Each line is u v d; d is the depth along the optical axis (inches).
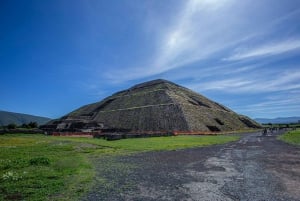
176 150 1395.2
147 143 1787.6
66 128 3752.5
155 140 2090.3
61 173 724.7
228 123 4773.6
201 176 718.5
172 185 617.3
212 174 745.0
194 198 519.5
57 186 590.9
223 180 668.7
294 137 2133.4
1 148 1478.8
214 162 965.8
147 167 857.5
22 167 823.7
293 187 592.4
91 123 3907.5
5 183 616.1
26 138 2449.6
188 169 824.9
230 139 2295.8
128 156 1143.0
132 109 4729.3
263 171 780.0
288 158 1035.3
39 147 1535.4
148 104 4788.4
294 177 693.3
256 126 5561.0
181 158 1078.4
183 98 5118.1
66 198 512.1
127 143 1788.9
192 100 5290.4
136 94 5600.4
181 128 3764.8
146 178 690.8
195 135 3075.8
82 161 957.2
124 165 896.9
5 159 1009.5
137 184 625.0
